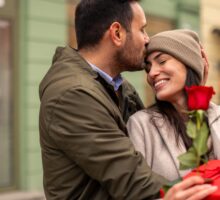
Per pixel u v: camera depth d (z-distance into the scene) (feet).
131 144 7.74
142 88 30.48
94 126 7.61
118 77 9.20
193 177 6.36
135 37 8.72
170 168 8.17
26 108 24.11
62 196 7.95
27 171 24.20
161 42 8.50
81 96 7.69
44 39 24.86
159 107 8.68
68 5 26.23
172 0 33.17
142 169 7.55
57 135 7.73
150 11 31.19
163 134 8.35
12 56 23.65
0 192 23.24
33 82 24.35
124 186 7.45
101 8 8.64
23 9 23.95
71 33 26.48
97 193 7.83
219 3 37.99
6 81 23.45
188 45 8.49
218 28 37.47
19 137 23.88
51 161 8.01
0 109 23.27
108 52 8.66
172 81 8.43
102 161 7.48
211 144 8.23
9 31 23.53
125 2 8.70
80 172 7.82
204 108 6.41
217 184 6.64
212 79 37.09
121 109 9.37
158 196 7.43
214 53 37.42
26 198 22.99
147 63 8.80
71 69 8.13
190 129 6.49
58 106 7.76
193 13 35.14
